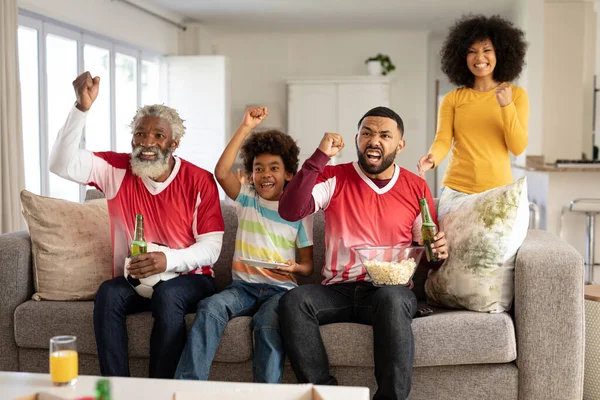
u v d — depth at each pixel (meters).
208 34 10.72
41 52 6.21
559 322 2.36
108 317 2.42
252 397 1.68
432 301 2.70
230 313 2.48
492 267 2.47
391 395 2.22
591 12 8.43
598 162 6.25
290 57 11.02
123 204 2.65
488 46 3.32
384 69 10.44
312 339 2.35
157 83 9.38
